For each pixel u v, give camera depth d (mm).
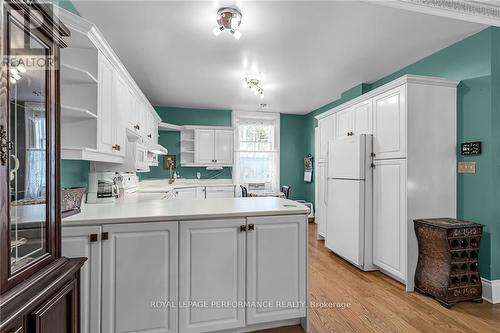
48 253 1090
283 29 2424
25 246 1037
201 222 1740
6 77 854
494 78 2365
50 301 994
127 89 2658
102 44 1883
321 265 3244
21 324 856
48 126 1094
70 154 1687
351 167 3146
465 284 2277
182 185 5082
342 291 2533
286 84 4031
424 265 2463
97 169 2436
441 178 2598
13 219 997
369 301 2340
